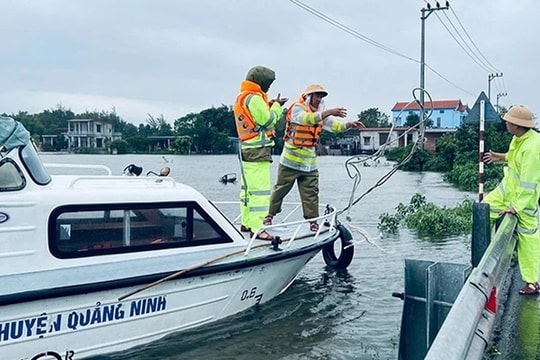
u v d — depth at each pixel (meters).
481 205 5.72
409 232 14.21
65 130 89.56
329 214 8.59
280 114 7.95
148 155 81.06
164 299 6.13
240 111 7.86
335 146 89.06
